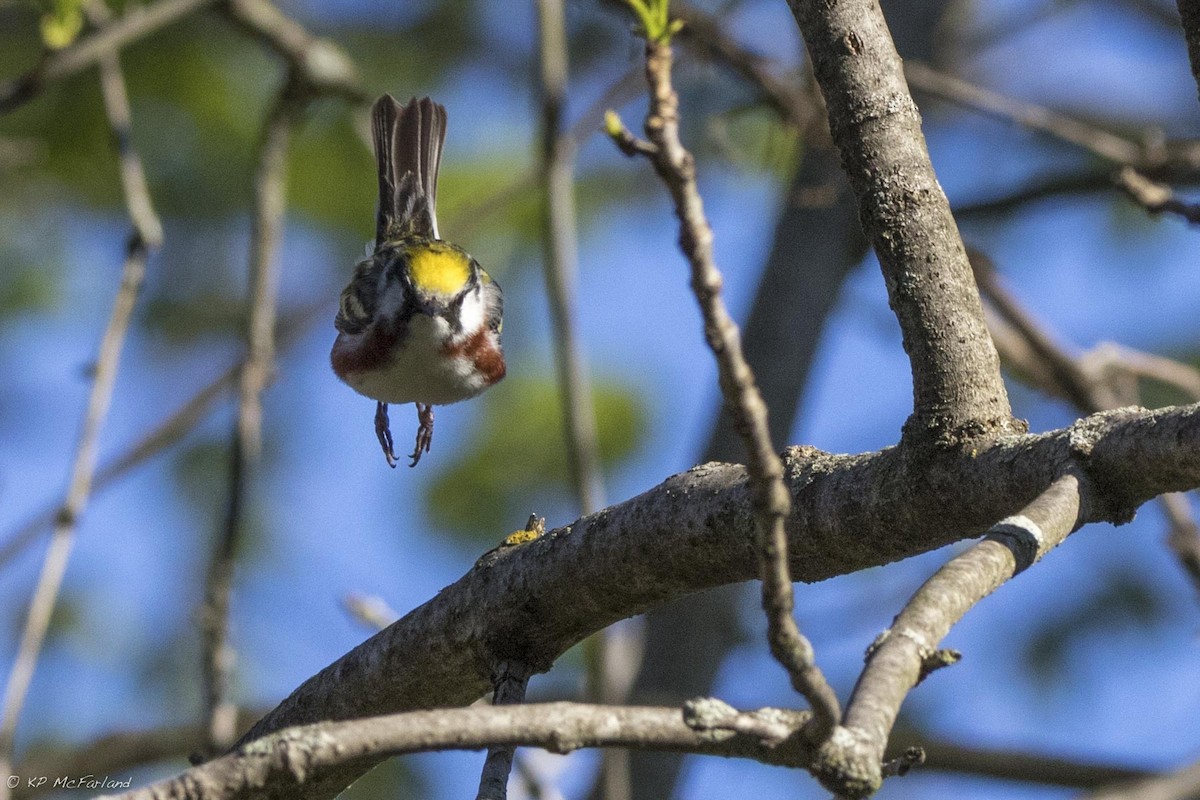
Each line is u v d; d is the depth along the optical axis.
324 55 11.26
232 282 13.15
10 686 8.13
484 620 5.75
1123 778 10.37
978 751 10.59
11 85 10.15
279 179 10.41
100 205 12.68
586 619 5.68
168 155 12.62
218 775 3.95
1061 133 11.56
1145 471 4.49
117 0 12.41
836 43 5.23
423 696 5.97
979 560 4.21
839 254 11.79
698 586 5.49
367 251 11.66
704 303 3.61
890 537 5.05
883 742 3.78
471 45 13.95
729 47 11.41
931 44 12.70
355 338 10.45
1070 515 4.41
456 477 12.55
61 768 10.67
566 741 3.83
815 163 11.78
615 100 11.15
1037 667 12.63
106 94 9.98
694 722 3.85
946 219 5.11
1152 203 7.83
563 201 10.24
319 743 3.95
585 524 5.63
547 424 12.59
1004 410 4.96
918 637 4.00
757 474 3.66
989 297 11.94
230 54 12.70
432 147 11.68
